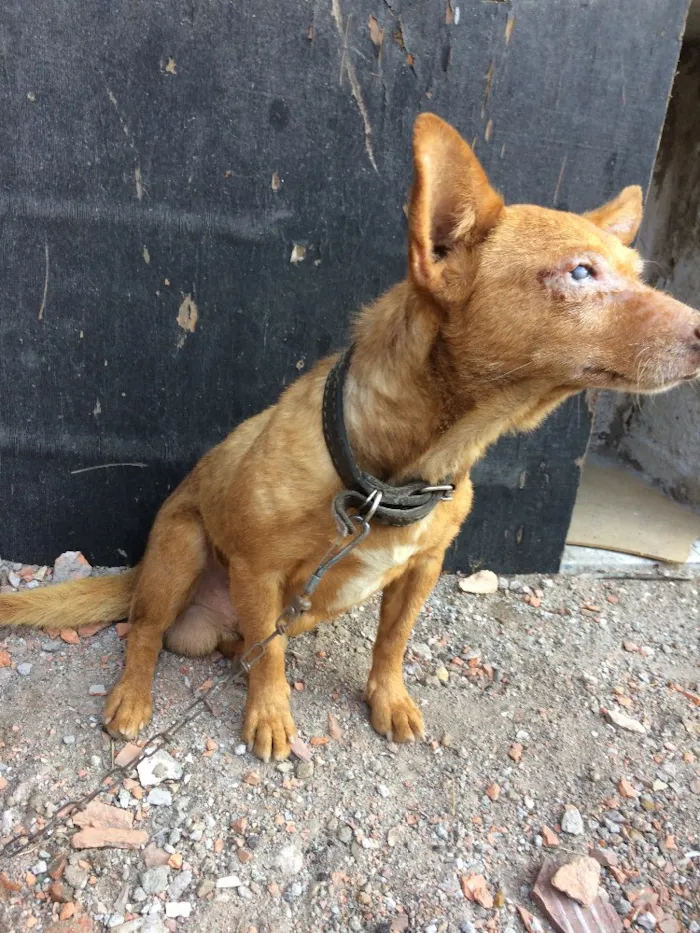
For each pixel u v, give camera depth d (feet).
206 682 2.28
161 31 2.21
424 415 1.71
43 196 2.34
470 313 1.60
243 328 2.54
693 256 3.97
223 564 2.26
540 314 1.59
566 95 2.38
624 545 3.27
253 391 2.62
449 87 2.34
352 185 2.41
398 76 2.31
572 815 1.93
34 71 2.22
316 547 1.91
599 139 2.45
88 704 2.14
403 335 1.69
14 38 2.19
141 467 2.69
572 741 2.19
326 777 1.98
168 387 2.59
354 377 1.78
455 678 2.42
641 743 2.21
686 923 1.70
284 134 2.34
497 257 1.60
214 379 2.59
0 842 1.73
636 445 4.35
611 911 1.69
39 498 2.71
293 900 1.67
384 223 2.46
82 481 2.70
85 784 1.88
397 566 1.98
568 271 1.59
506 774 2.05
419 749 2.11
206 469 2.26
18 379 2.53
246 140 2.33
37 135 2.28
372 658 2.32
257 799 1.90
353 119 2.34
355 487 1.76
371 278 2.52
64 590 2.40
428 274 1.55
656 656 2.62
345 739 2.11
